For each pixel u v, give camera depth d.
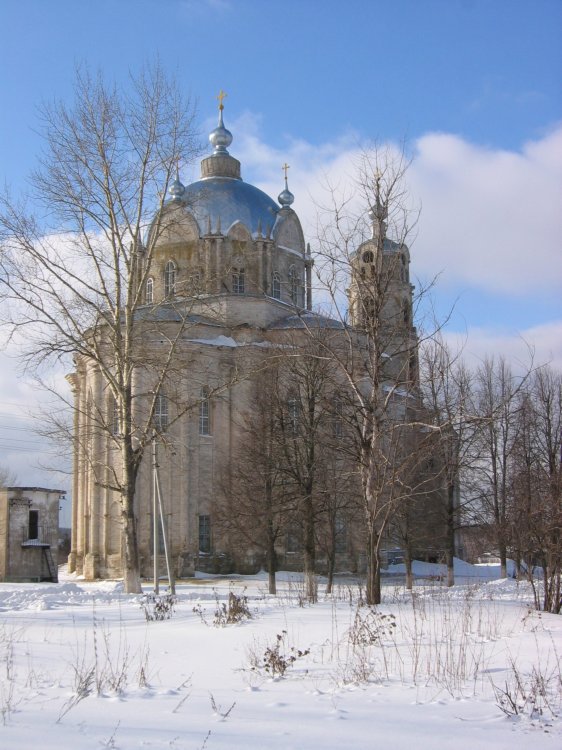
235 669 14.02
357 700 11.37
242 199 72.44
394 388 26.77
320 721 10.04
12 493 51.62
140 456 34.59
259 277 69.50
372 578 26.47
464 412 28.67
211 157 76.31
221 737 9.17
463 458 39.81
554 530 26.39
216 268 68.44
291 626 19.84
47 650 16.05
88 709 10.70
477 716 10.41
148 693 11.83
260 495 44.12
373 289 27.17
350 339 27.48
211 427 62.69
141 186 34.69
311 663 14.57
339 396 28.47
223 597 33.78
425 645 16.44
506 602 27.94
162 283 69.75
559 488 27.42
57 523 53.41
